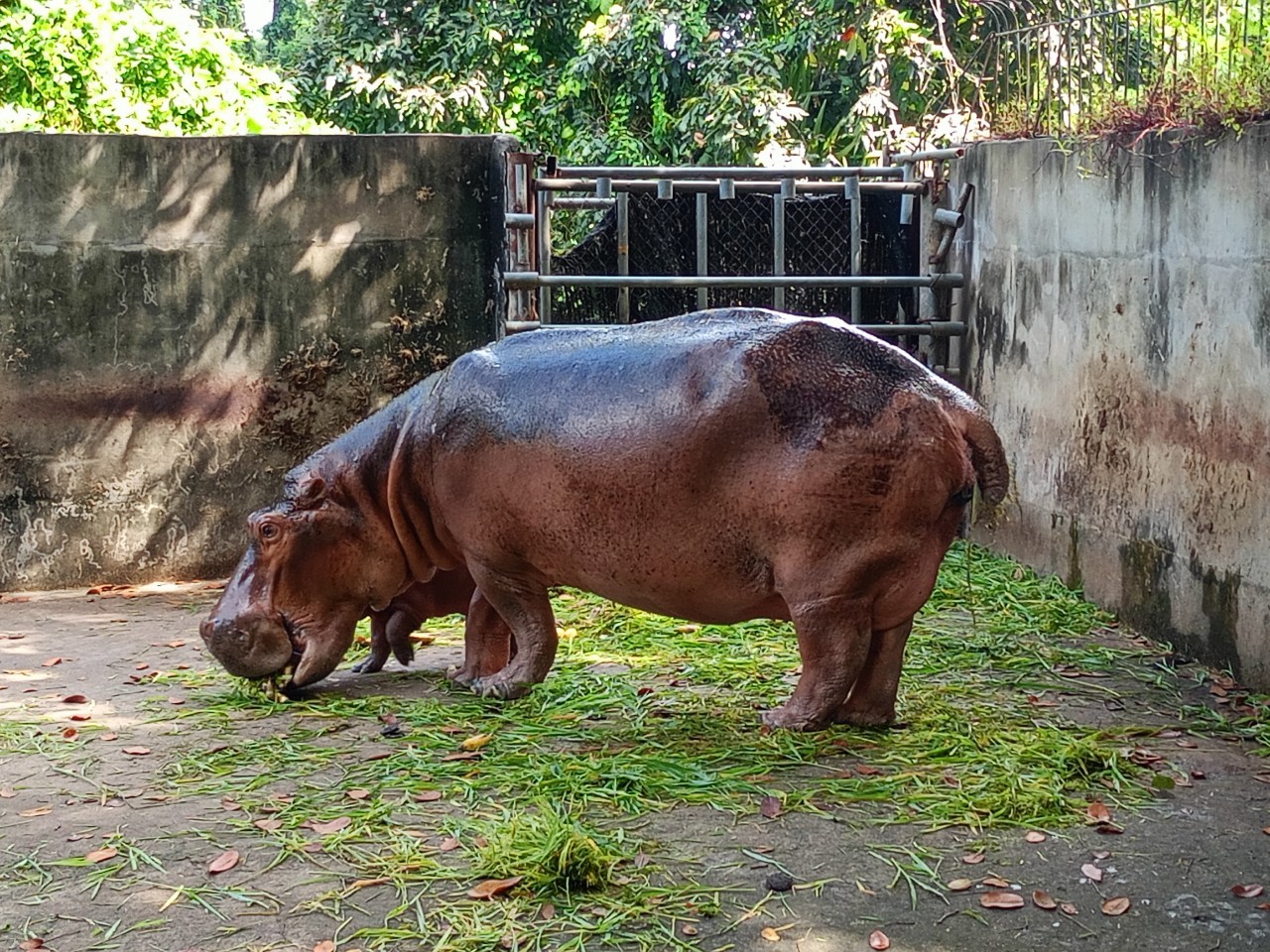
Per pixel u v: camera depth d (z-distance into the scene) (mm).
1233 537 6508
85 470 8719
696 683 6293
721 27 15484
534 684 6047
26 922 4020
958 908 4055
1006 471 5348
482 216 8945
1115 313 7586
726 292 9695
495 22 15969
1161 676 6555
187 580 8938
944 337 9641
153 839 4586
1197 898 4121
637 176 9109
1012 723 5738
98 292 8617
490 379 5699
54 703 6141
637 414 5250
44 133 8445
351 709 5926
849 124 14000
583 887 4164
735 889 4168
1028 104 9070
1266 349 6215
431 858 4387
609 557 5410
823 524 5059
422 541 6109
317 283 8844
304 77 16219
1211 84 6883
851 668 5273
